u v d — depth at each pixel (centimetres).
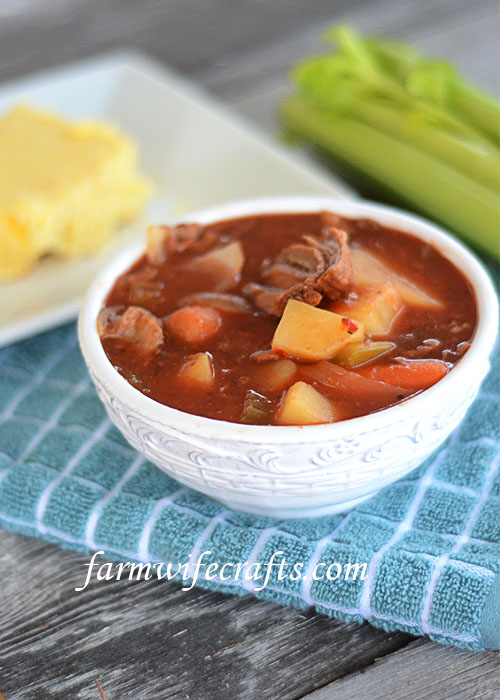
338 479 51
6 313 69
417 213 72
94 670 52
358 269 55
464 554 52
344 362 52
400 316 54
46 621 53
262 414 51
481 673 50
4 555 56
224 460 51
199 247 58
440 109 74
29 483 57
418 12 96
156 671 51
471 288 54
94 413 61
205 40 95
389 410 50
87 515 55
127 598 54
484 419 58
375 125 76
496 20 92
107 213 74
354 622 52
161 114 80
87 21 101
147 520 55
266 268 57
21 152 75
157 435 51
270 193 73
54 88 83
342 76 77
